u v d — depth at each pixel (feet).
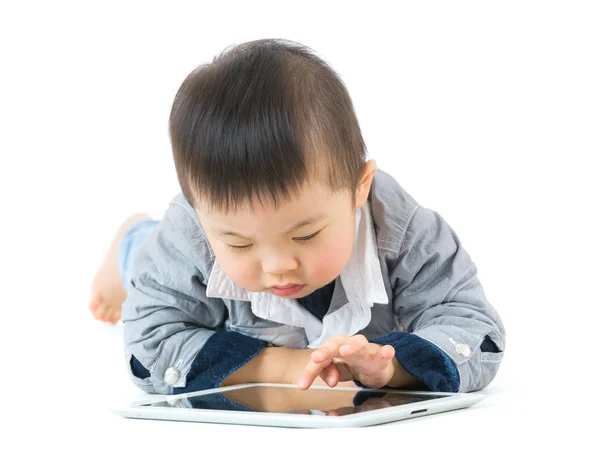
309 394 5.62
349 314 6.60
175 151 5.64
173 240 6.66
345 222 5.62
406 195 6.66
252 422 4.83
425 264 6.52
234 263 5.58
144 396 6.32
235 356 6.34
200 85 5.55
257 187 5.24
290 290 5.65
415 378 5.92
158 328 6.57
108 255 9.17
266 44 5.79
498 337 6.37
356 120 5.82
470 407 5.46
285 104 5.32
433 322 6.41
